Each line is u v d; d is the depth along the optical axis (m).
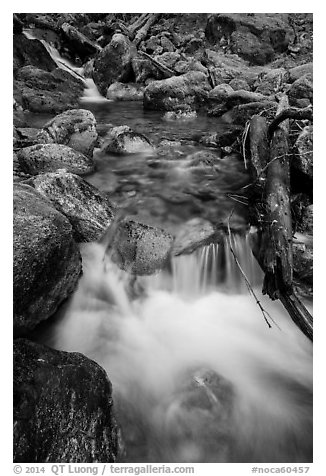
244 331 4.59
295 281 4.97
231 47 14.84
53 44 15.59
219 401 3.66
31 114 10.60
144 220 5.40
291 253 4.60
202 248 5.04
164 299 4.89
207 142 8.38
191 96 11.70
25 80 12.11
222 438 3.51
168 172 7.01
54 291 4.07
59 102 11.63
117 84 13.56
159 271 4.84
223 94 11.34
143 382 3.89
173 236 5.07
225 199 6.10
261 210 5.23
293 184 6.00
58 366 3.19
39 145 6.34
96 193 5.35
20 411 2.82
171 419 3.58
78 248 4.52
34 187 5.05
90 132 7.00
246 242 5.28
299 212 5.62
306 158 5.68
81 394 3.10
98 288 4.74
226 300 5.03
